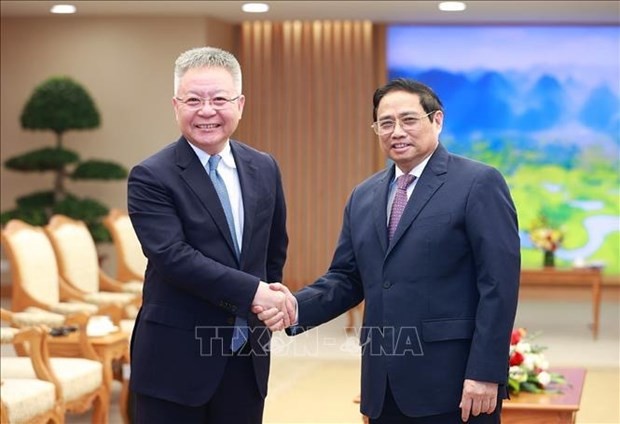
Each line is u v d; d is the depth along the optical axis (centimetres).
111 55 1330
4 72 1353
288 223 1425
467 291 397
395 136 398
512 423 543
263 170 411
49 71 1344
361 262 412
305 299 421
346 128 1411
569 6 1233
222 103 390
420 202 400
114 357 737
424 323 395
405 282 397
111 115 1334
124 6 1241
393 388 398
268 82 1409
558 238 1189
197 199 394
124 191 1348
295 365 966
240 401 403
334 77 1405
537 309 1334
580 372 634
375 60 1414
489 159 1406
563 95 1398
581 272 1126
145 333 400
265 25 1405
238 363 401
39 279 828
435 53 1406
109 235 1247
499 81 1402
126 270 994
